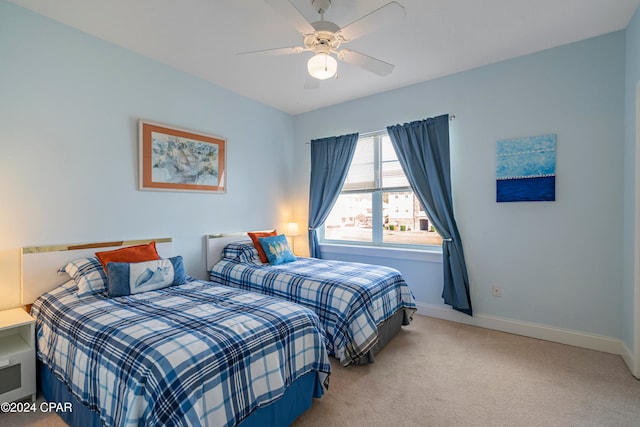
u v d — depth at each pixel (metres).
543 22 2.25
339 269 2.93
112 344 1.36
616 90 2.39
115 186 2.57
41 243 2.18
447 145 3.05
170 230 2.97
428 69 3.01
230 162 3.55
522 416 1.69
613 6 2.07
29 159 2.12
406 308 2.87
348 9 2.07
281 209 4.27
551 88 2.63
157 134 2.83
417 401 1.83
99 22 2.25
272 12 2.13
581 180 2.53
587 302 2.52
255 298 2.02
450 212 3.05
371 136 3.75
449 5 2.04
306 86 2.48
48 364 1.72
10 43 2.04
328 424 1.63
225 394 1.25
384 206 3.70
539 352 2.46
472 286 3.04
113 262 2.16
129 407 1.13
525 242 2.77
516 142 2.77
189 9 2.09
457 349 2.52
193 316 1.64
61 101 2.27
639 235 2.04
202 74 3.12
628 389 1.94
